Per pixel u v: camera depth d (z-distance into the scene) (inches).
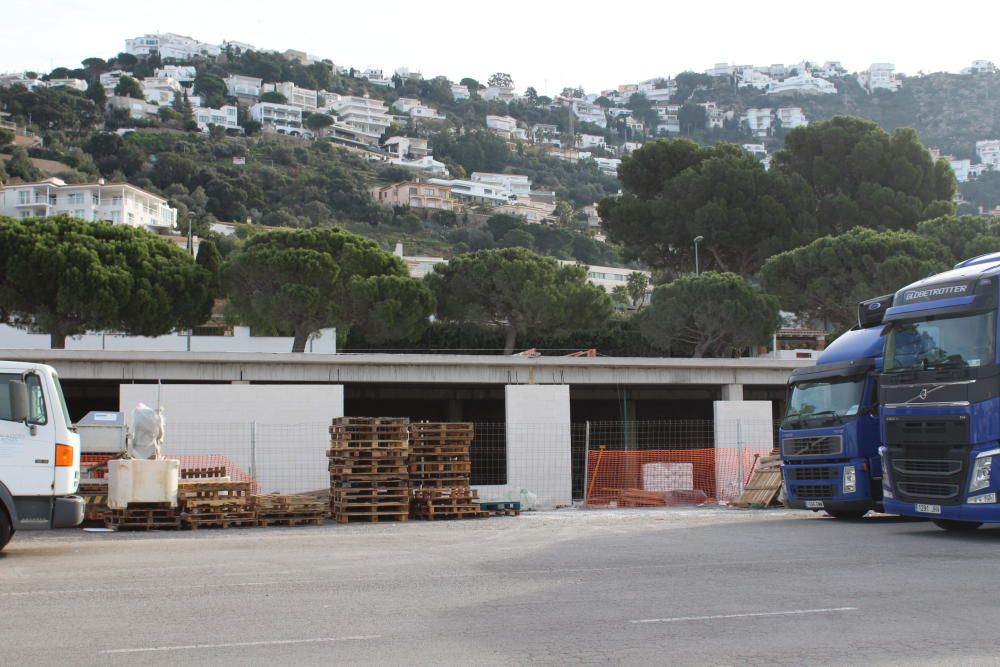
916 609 341.1
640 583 404.8
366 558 501.4
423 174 7298.2
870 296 2037.4
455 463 815.1
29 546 580.4
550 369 1376.7
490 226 5915.4
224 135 6978.4
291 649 284.7
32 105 6235.2
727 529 650.8
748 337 2186.3
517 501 854.5
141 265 1974.7
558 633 305.3
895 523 685.3
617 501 1013.8
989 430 547.5
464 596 375.2
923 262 1991.9
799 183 2608.3
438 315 2380.7
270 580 421.1
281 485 956.6
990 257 618.5
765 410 1096.2
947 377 564.7
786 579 412.2
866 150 2564.0
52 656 276.7
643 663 265.6
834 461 717.3
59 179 4867.1
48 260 1850.4
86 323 1936.5
